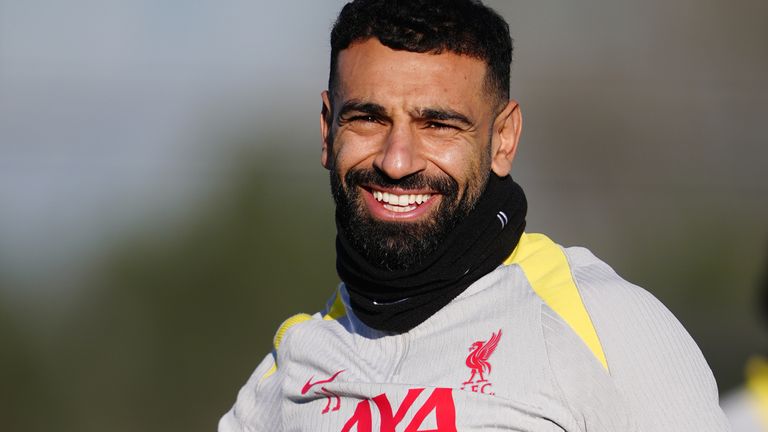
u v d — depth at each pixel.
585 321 13.16
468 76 13.69
